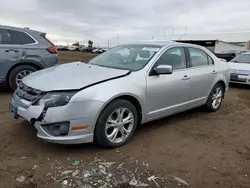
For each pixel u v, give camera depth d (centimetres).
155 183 279
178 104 454
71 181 275
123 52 463
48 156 326
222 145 390
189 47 492
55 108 309
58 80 341
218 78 547
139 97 371
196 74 482
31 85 343
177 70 447
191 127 462
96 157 329
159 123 476
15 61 631
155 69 397
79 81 334
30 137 378
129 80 365
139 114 389
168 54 439
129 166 312
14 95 371
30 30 668
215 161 337
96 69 394
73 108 310
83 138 322
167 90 418
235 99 732
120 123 356
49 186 265
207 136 423
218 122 500
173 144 383
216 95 565
